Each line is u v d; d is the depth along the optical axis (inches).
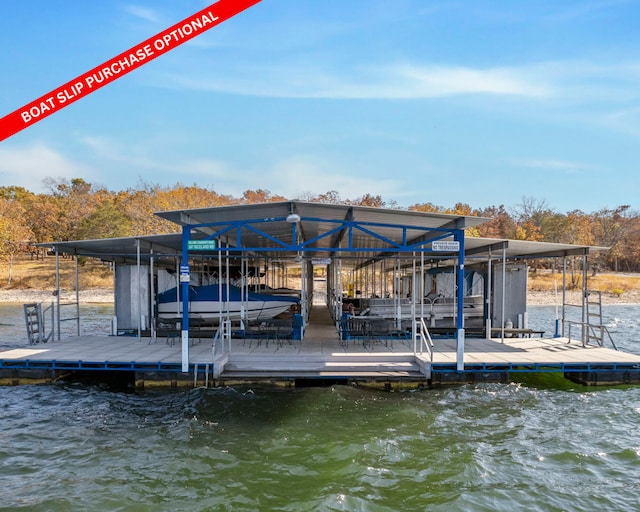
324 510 215.6
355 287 1181.1
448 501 226.5
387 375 413.7
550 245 524.4
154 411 364.2
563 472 261.1
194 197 2251.5
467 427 329.4
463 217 408.5
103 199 2608.3
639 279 2101.4
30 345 507.2
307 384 422.9
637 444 301.4
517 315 617.3
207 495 232.5
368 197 3134.8
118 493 234.7
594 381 430.3
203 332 562.9
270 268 1213.7
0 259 2082.9
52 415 357.7
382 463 269.6
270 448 291.1
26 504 223.3
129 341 535.5
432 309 610.5
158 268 654.5
